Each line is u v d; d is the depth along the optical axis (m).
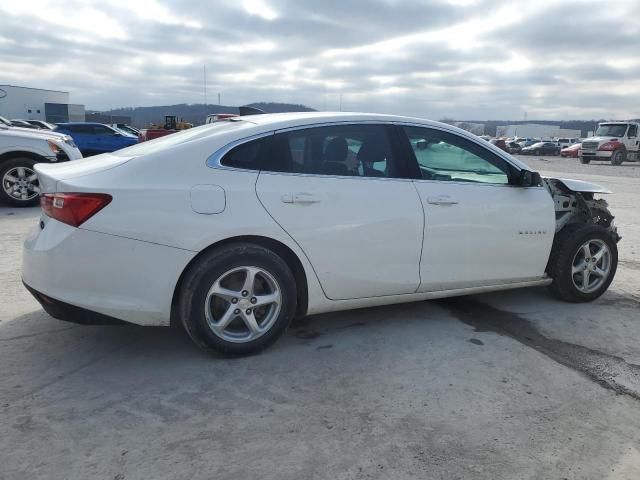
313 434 2.70
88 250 3.07
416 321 4.23
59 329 3.91
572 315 4.43
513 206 4.16
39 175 3.46
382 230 3.66
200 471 2.40
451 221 3.90
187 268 3.27
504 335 3.99
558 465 2.49
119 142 22.97
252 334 3.48
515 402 3.04
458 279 4.04
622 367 3.50
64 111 61.94
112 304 3.13
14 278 5.02
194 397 3.03
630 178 19.02
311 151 3.59
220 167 3.32
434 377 3.31
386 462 2.48
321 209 3.49
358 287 3.70
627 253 6.70
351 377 3.29
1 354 3.50
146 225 3.10
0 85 57.50
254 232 3.31
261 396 3.05
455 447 2.61
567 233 4.52
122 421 2.77
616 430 2.79
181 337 3.82
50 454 2.49
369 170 3.72
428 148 3.96
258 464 2.46
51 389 3.08
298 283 3.61
